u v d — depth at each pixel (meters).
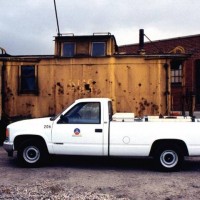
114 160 8.64
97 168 7.62
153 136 7.09
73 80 11.77
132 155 7.20
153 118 7.45
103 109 7.34
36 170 7.35
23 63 11.94
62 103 11.79
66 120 7.48
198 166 7.94
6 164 8.09
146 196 5.38
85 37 12.58
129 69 11.47
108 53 12.41
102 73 11.62
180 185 6.09
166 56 11.28
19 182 6.27
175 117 7.53
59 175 6.88
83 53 12.57
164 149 7.19
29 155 7.66
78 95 11.73
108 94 11.56
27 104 11.91
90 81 11.66
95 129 7.26
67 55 12.70
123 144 7.16
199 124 7.06
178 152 7.15
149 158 8.90
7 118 11.88
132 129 7.16
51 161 8.45
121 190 5.74
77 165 7.95
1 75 11.95
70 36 12.59
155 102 11.30
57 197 5.29
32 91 11.91
